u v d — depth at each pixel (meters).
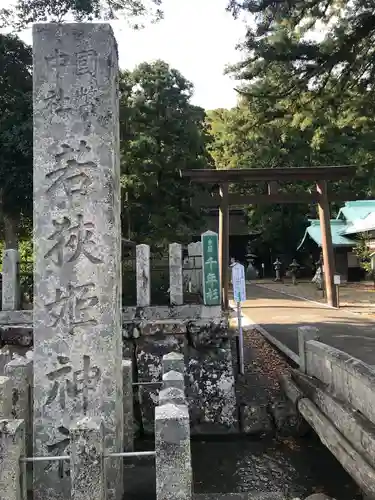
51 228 4.55
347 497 5.54
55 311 4.50
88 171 4.57
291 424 7.49
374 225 25.84
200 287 8.99
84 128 4.59
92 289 4.50
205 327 8.03
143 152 24.56
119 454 3.78
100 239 4.55
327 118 13.88
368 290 25.42
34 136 4.61
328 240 19.20
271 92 12.91
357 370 5.39
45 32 4.65
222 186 18.52
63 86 4.62
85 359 4.46
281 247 39.25
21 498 3.67
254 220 38.16
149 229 26.09
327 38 11.05
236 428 7.74
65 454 4.39
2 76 13.70
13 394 5.11
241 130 15.21
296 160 30.47
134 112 24.30
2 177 13.35
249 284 32.88
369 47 11.63
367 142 13.88
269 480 6.12
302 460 6.70
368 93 12.80
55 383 4.46
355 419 5.10
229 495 4.83
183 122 26.48
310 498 5.31
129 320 8.22
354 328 13.50
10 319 8.09
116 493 4.40
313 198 19.17
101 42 4.64
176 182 26.25
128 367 5.98
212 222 40.56
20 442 3.68
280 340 11.93
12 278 8.20
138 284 8.40
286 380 8.16
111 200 4.59
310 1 11.44
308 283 32.19
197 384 7.94
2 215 14.72
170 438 3.65
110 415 4.45
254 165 31.02
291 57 11.61
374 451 4.53
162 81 25.72
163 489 3.60
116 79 4.94
